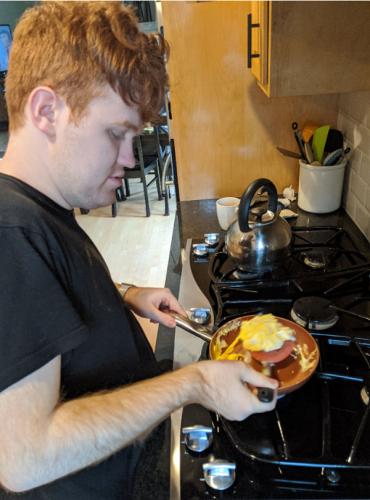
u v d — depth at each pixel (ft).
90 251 2.07
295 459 1.98
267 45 3.24
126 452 2.23
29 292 1.55
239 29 4.47
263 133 5.02
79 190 1.90
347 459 1.96
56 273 1.73
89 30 1.60
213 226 4.71
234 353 2.49
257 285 3.33
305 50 3.10
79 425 1.61
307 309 2.86
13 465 1.50
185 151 5.18
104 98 1.67
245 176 5.32
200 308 3.14
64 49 1.59
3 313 1.50
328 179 4.43
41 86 1.63
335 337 2.69
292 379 2.29
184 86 4.79
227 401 1.99
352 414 2.24
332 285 3.37
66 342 1.59
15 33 1.76
